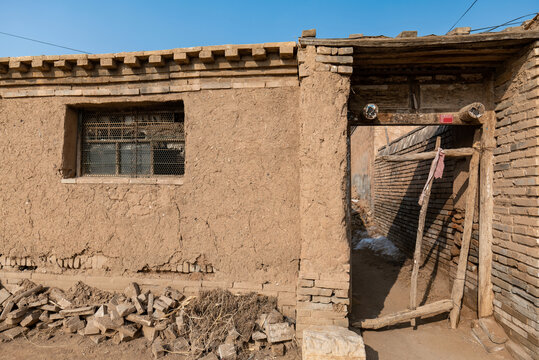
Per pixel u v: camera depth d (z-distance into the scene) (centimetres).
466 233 429
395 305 499
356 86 452
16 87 470
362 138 1429
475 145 429
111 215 446
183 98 438
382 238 970
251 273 422
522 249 358
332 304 377
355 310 477
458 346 385
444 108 440
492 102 423
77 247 449
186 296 427
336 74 383
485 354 370
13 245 459
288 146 421
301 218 390
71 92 455
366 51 390
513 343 370
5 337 391
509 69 394
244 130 427
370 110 410
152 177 468
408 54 396
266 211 421
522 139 364
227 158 429
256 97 427
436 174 429
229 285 424
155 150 472
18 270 466
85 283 449
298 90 421
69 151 468
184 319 391
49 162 456
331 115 382
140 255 439
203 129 433
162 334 384
